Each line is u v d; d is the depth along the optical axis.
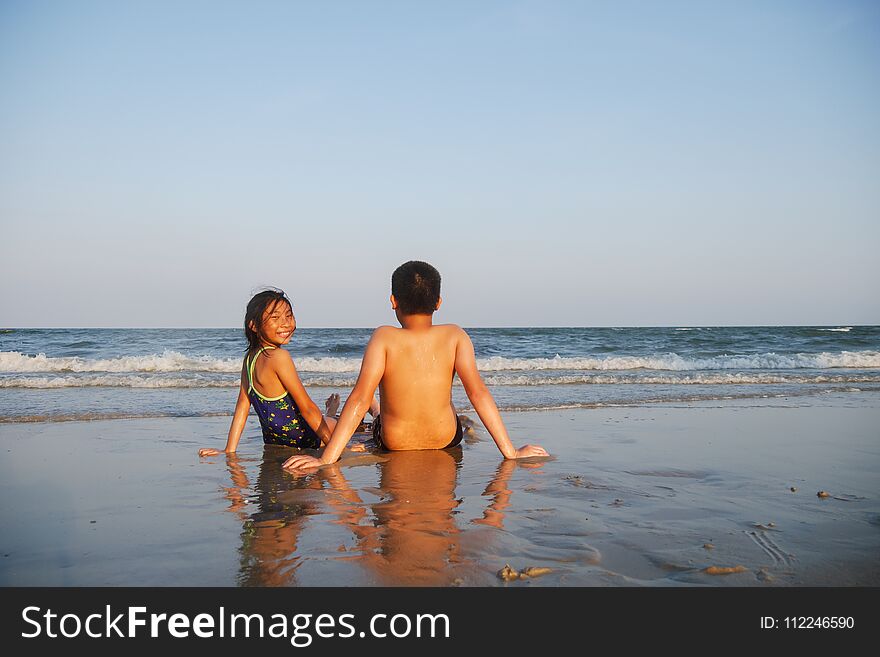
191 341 24.58
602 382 10.23
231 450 4.41
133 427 5.47
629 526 2.53
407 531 2.47
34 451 4.31
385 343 4.21
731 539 2.35
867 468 3.73
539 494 3.11
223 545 2.33
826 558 2.15
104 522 2.64
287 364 4.45
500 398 7.79
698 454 4.21
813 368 14.91
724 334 30.31
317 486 3.32
